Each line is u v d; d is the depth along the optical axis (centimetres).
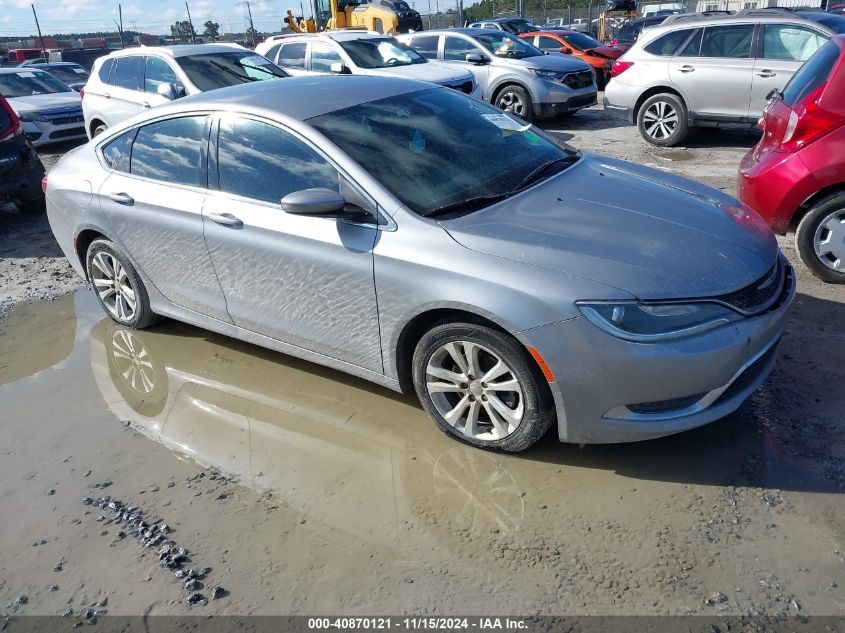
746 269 300
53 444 362
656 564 257
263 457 338
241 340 456
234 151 384
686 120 953
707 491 291
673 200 351
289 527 290
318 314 357
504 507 292
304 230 348
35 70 1372
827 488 288
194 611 253
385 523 288
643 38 981
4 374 439
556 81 1172
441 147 372
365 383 395
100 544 289
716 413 294
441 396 332
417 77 1070
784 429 327
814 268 480
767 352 308
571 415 294
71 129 1262
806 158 456
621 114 1310
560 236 306
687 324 281
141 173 433
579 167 392
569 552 265
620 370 280
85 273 498
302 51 1162
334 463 329
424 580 258
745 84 897
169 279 430
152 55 928
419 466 322
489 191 347
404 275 316
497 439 319
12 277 618
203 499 311
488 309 292
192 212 395
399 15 2017
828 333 409
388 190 332
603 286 281
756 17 894
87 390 413
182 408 387
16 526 304
